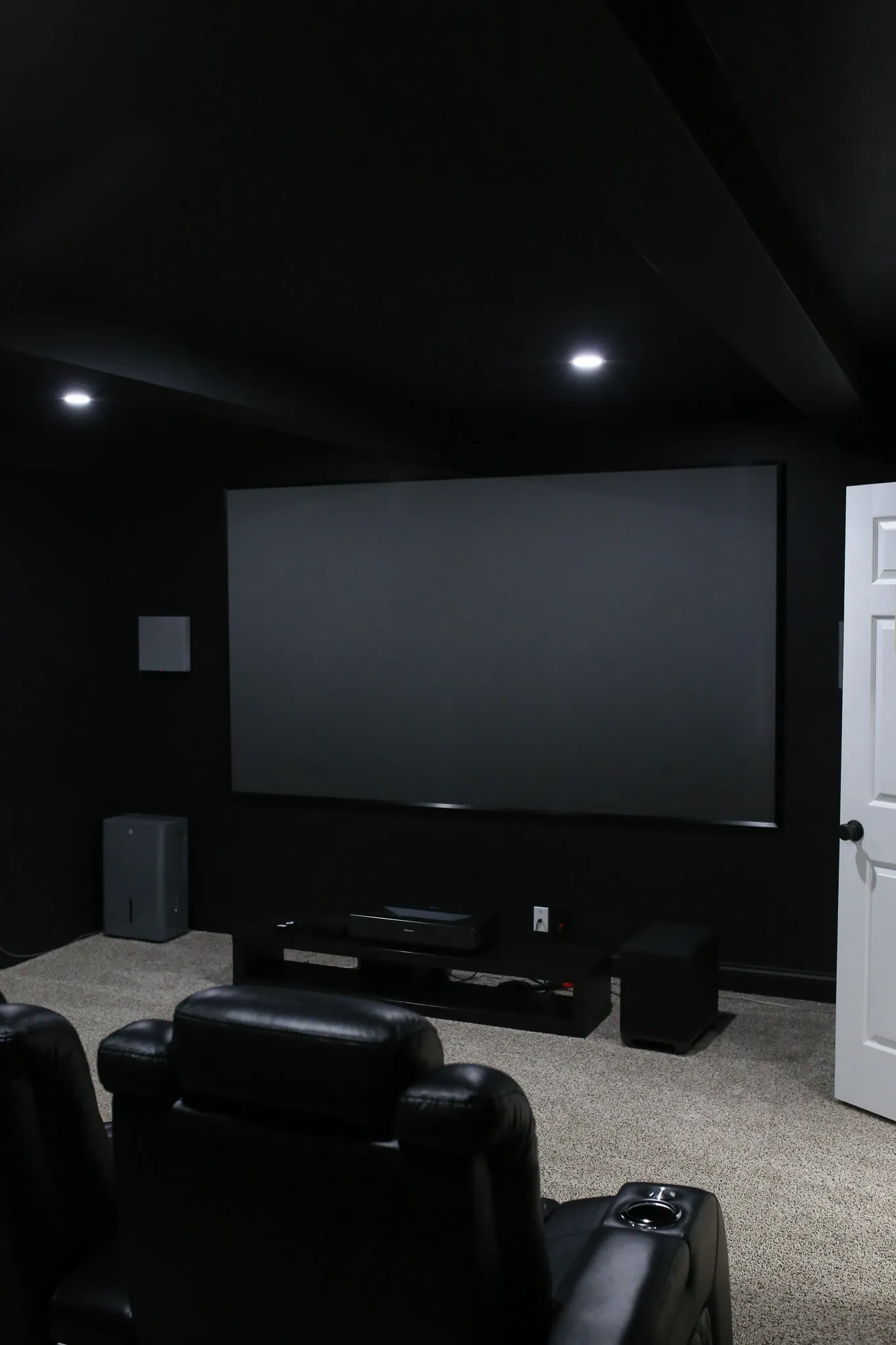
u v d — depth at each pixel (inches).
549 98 60.5
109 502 239.1
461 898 212.7
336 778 220.5
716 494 189.5
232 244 109.7
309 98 78.9
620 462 197.6
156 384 134.7
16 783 218.7
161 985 203.2
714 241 85.3
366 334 142.3
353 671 217.3
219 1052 63.5
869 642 147.3
